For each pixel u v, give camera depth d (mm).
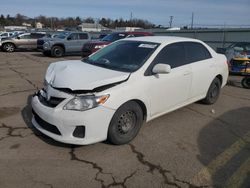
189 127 4910
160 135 4500
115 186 3107
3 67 11859
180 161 3713
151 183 3195
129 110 4008
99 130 3662
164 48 4715
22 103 5891
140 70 4207
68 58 17219
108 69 4277
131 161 3639
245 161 3799
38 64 13336
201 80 5547
